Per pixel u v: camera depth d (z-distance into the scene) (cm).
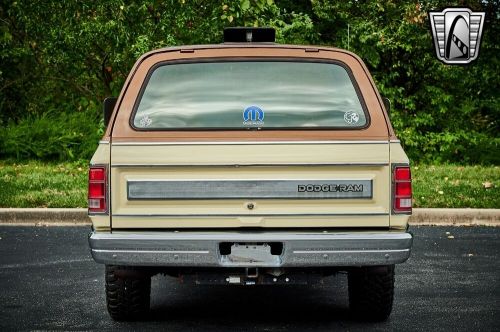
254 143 639
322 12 2261
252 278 661
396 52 2314
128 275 671
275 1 2297
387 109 800
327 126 655
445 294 828
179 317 731
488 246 1116
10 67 2273
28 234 1208
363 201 641
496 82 2338
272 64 673
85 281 891
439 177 1736
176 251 630
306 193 639
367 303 700
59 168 1869
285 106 663
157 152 641
